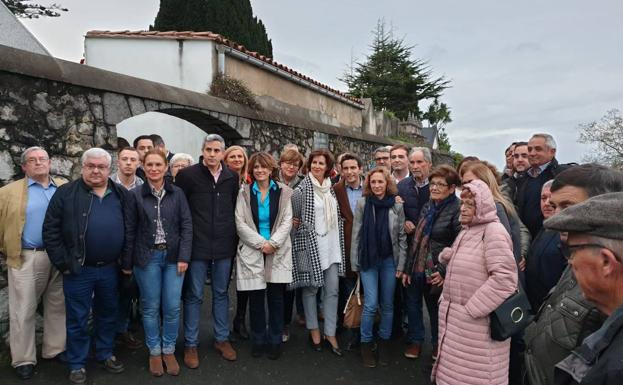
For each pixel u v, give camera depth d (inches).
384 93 1107.9
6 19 216.1
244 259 137.8
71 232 117.2
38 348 137.3
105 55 291.4
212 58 269.0
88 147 152.0
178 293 131.3
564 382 42.6
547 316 70.2
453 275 99.1
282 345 151.7
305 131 311.7
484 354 91.6
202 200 136.4
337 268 146.1
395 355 146.3
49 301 129.9
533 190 149.6
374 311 138.8
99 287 124.5
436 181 129.5
